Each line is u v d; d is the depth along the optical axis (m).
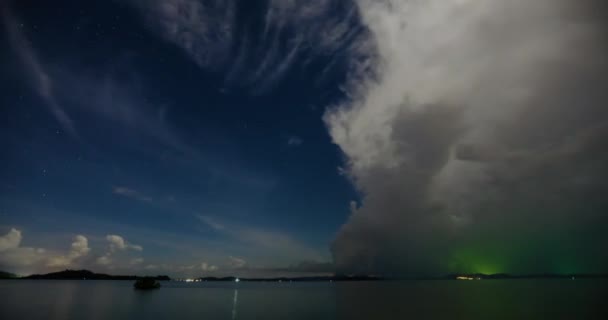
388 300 66.38
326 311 48.12
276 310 49.81
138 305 56.47
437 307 50.81
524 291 80.69
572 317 36.59
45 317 41.38
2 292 84.00
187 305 57.12
